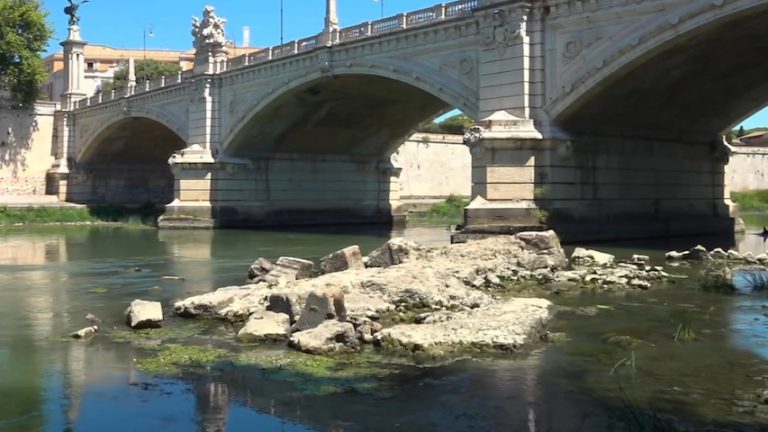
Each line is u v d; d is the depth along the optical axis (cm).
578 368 1183
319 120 5359
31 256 3303
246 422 943
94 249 3694
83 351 1330
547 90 3259
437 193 8156
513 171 3244
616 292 1947
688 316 1608
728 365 1201
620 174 3625
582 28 3122
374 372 1161
